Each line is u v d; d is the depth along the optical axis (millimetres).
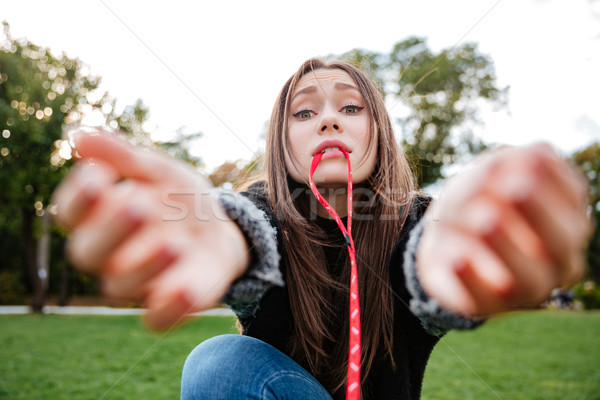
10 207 14258
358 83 1285
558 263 354
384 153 1289
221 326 8648
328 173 1188
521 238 353
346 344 1177
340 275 1256
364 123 1230
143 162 335
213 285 413
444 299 413
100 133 325
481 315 417
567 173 338
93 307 16703
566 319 11289
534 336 7914
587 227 354
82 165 320
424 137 15297
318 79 1261
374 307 1174
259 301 1029
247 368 1037
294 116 1269
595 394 4043
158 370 4781
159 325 350
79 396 3811
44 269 14781
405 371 1184
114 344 6609
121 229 318
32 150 13109
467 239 375
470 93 15516
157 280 347
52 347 6387
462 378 4430
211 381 1049
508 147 362
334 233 1304
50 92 13242
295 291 1166
